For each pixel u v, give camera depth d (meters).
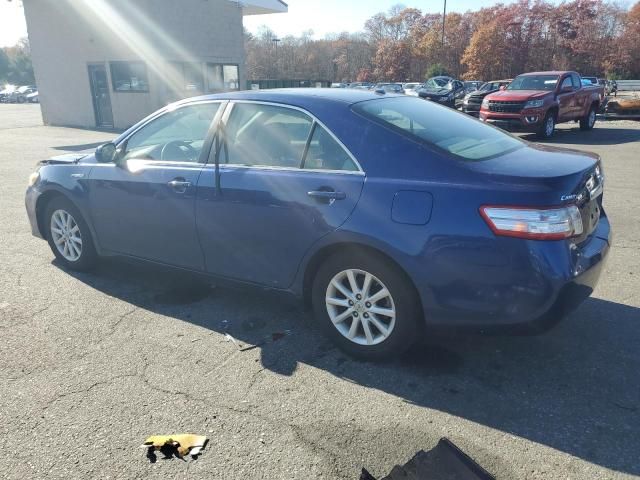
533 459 2.47
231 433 2.68
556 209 2.73
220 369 3.27
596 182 3.23
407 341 3.17
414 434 2.65
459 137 3.40
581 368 3.21
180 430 2.70
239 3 23.33
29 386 3.10
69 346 3.56
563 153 3.44
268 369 3.26
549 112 14.67
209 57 22.58
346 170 3.24
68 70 21.91
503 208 2.75
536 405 2.86
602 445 2.55
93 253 4.77
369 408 2.86
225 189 3.65
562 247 2.75
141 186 4.11
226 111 3.83
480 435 2.63
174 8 20.62
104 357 3.42
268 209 3.46
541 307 2.76
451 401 2.91
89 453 2.55
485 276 2.82
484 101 15.69
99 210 4.45
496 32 64.00
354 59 88.25
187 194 3.85
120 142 4.43
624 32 64.62
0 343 3.60
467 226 2.82
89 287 4.58
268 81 30.64
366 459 2.49
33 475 2.41
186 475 2.40
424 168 3.02
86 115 22.20
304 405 2.90
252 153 3.65
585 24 64.50
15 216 7.03
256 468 2.44
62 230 4.94
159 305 4.20
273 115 3.62
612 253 5.20
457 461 2.39
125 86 20.92
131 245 4.36
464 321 2.95
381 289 3.17
